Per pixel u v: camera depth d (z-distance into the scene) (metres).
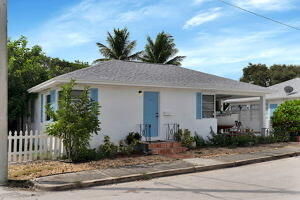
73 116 11.38
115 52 44.16
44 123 16.14
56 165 10.99
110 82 13.55
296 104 19.48
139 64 18.17
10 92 18.19
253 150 14.92
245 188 8.11
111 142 13.73
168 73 17.50
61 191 8.16
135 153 13.61
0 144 8.72
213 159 12.40
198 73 19.19
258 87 18.61
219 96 21.36
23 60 20.20
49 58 25.25
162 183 8.97
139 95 14.99
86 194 7.77
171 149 14.02
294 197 7.14
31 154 11.96
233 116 24.73
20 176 9.44
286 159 13.38
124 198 7.27
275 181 8.91
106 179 9.04
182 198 7.20
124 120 14.49
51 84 13.69
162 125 15.62
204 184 8.72
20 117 19.78
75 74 13.64
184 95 16.39
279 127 19.38
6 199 7.30
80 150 11.80
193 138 15.62
